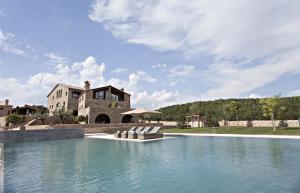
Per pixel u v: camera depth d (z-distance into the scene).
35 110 59.81
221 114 52.12
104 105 46.00
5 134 21.95
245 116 47.97
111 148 16.52
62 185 6.94
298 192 5.98
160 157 12.15
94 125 35.50
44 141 24.14
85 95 43.66
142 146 17.72
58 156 12.83
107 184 7.02
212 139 23.67
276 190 6.18
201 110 62.94
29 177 7.92
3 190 6.46
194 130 38.28
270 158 11.30
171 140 23.00
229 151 14.09
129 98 50.47
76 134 28.59
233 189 6.38
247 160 10.88
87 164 10.30
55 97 56.19
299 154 12.37
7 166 9.98
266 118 44.81
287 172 8.20
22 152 14.75
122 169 9.16
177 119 55.75
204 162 10.55
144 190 6.41
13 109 60.19
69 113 42.19
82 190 6.44
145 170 8.95
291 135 24.88
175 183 7.08
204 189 6.43
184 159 11.45
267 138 23.45
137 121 47.50
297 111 39.97
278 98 34.84
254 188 6.41
